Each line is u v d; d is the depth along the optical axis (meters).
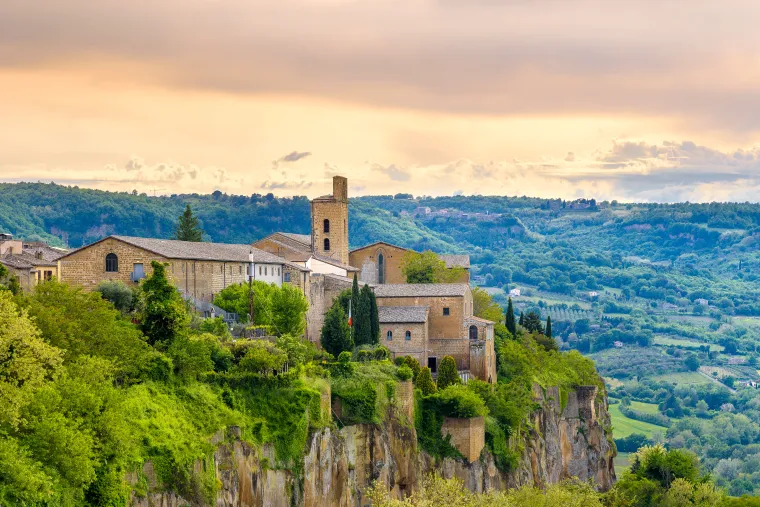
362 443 172.12
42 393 110.19
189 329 154.00
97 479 112.81
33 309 127.50
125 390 130.00
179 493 124.31
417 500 152.00
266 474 142.62
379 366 184.50
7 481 100.62
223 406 141.62
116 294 164.00
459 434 197.38
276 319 196.00
